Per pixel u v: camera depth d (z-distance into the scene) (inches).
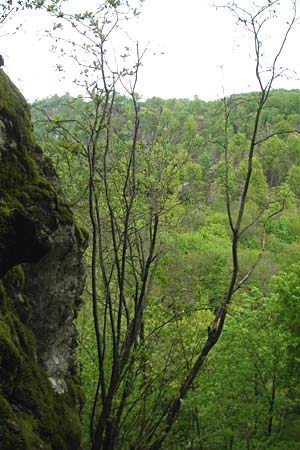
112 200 303.6
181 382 331.0
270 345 661.3
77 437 269.0
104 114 278.1
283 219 2148.1
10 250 232.5
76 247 284.5
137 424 330.3
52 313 281.7
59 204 264.7
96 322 292.0
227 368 582.2
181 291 334.6
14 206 238.1
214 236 1473.9
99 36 270.1
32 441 222.5
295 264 776.3
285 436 682.8
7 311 244.5
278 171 2792.8
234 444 542.3
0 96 262.5
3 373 219.8
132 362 300.0
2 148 251.9
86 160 318.0
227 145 325.7
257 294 719.7
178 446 353.4
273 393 651.5
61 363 292.0
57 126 280.1
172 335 338.3
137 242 317.7
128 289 321.7
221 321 316.8
